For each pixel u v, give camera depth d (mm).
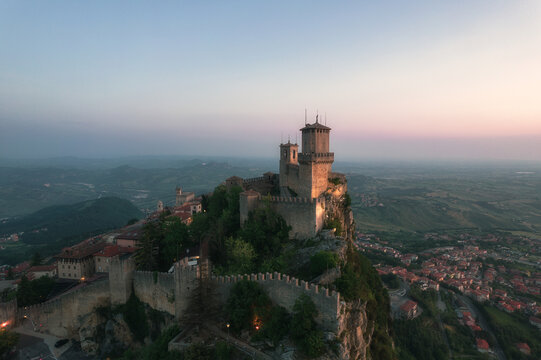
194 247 83812
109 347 70750
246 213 80812
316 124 87000
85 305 74562
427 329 135375
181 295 64250
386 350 75938
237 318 55469
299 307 51781
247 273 65688
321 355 47594
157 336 68625
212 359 50938
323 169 88562
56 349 71750
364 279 80250
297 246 73312
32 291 82938
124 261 72250
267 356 50156
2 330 69812
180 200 179750
